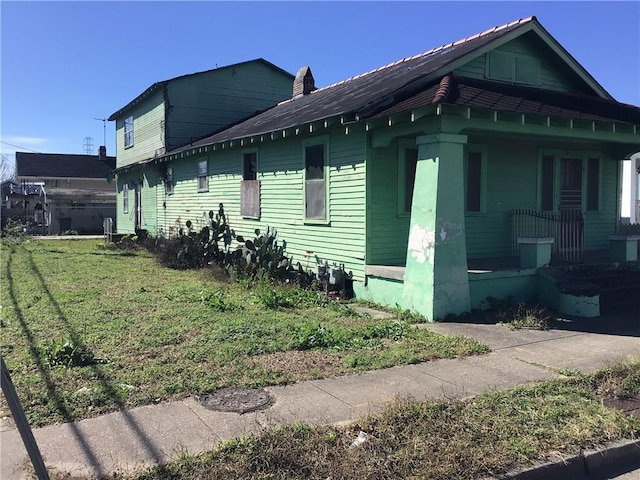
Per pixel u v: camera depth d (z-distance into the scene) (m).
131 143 25.08
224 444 3.87
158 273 13.54
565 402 4.84
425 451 3.82
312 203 11.53
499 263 10.45
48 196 34.84
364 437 4.05
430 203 8.37
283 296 9.71
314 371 5.64
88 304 9.12
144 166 22.44
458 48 11.57
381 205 9.97
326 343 6.75
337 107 10.33
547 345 6.95
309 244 11.71
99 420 4.39
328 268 10.62
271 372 5.62
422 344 6.81
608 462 4.03
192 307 8.92
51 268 14.23
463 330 7.71
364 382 5.41
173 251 15.34
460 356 6.38
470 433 4.14
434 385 5.33
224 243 15.77
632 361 6.04
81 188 42.06
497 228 11.67
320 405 4.76
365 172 9.79
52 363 5.75
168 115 20.33
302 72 18.44
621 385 5.33
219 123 21.38
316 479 3.46
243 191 14.68
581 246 10.78
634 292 9.72
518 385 5.33
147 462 3.67
